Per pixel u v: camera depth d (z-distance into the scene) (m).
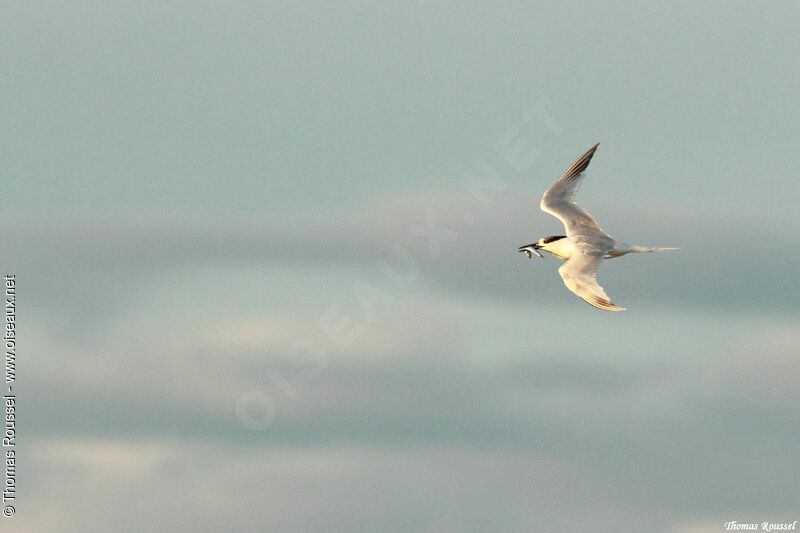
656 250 33.31
